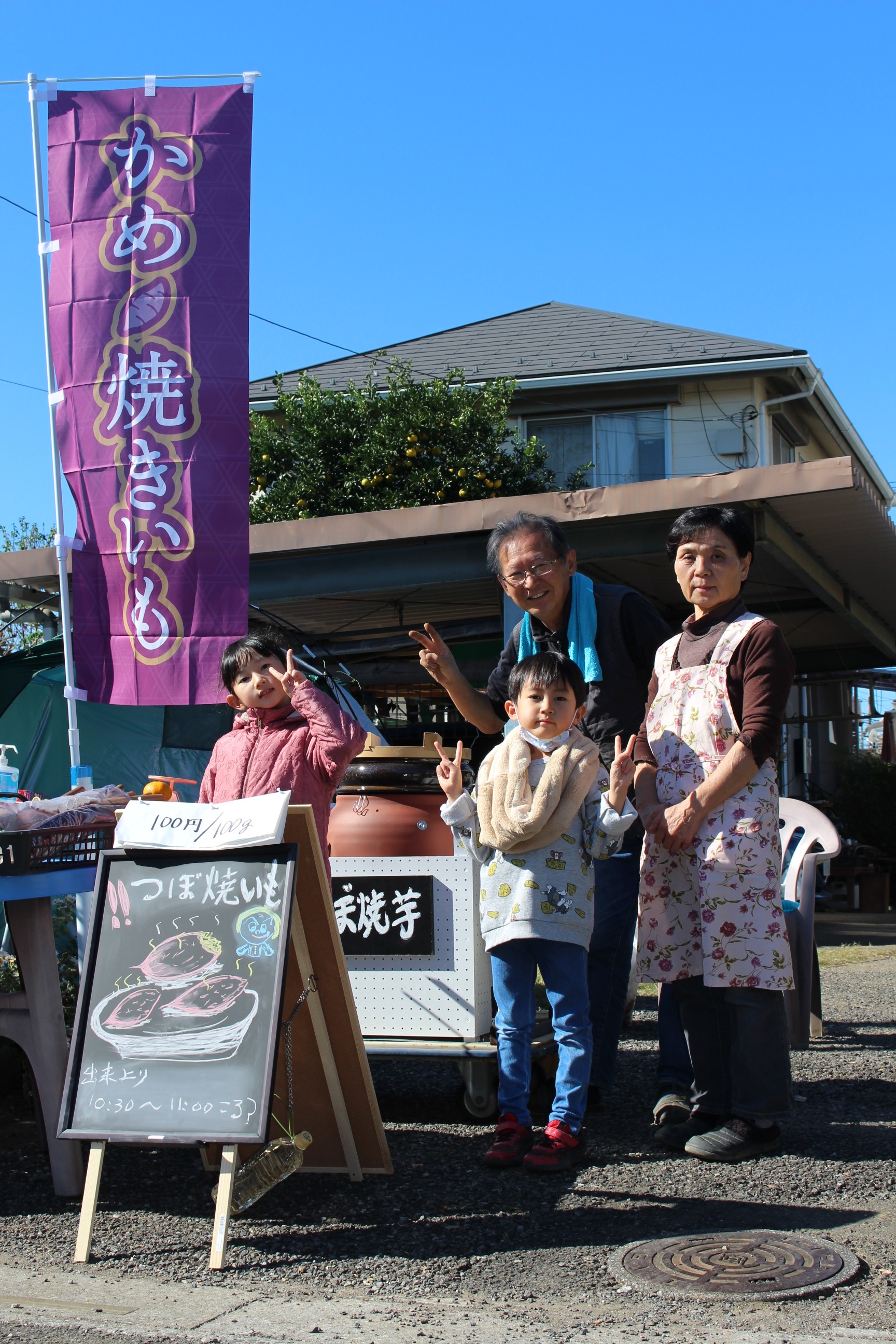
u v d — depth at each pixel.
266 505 13.76
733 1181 2.91
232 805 2.76
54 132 5.67
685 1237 2.52
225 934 2.67
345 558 8.70
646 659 3.71
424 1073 4.43
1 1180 3.08
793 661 3.31
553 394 14.99
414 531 8.04
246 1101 2.47
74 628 5.55
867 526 8.02
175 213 5.53
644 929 3.36
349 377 16.34
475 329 17.92
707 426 14.60
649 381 14.54
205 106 5.57
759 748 3.12
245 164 5.57
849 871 12.68
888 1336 2.00
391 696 11.40
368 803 3.69
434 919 3.57
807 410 15.70
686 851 3.32
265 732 3.36
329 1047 2.92
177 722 7.35
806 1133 3.38
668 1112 3.40
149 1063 2.58
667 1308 2.14
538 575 3.66
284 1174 2.65
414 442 13.43
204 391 5.48
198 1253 2.51
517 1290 2.26
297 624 11.32
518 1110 3.15
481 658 11.16
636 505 7.46
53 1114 2.92
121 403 5.52
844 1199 2.77
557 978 3.14
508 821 3.06
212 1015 2.59
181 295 5.50
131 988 2.68
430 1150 3.29
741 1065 3.14
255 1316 2.15
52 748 7.16
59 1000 3.01
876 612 11.60
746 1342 1.98
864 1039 4.88
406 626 11.33
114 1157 3.28
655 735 3.42
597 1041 3.68
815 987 4.96
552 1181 2.95
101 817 3.18
